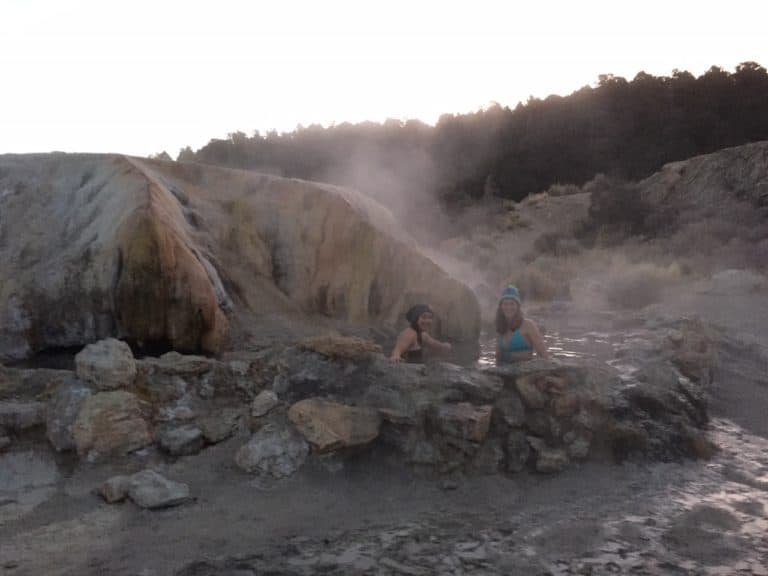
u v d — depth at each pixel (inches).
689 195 1003.9
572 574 127.6
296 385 197.2
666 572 129.1
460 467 175.9
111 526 146.4
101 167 254.2
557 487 173.2
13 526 146.2
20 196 254.5
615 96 1598.2
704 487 174.2
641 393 209.5
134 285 213.8
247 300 270.4
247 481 170.6
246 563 130.8
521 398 189.6
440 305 315.3
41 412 180.5
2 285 227.8
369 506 159.9
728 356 308.8
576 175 1440.7
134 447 178.2
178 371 199.6
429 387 185.9
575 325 371.2
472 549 137.3
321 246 297.7
